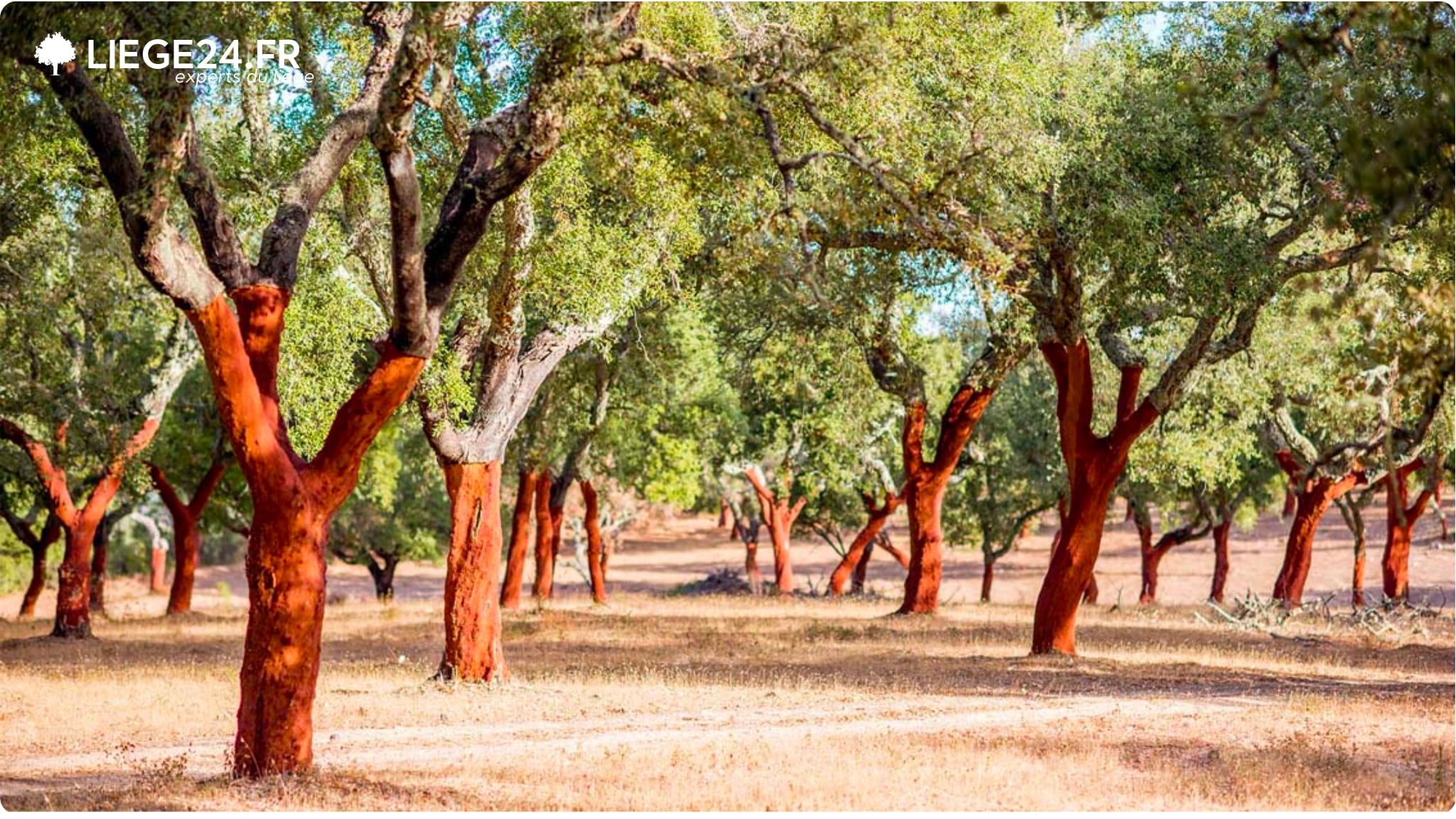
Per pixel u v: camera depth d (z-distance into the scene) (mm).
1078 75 21391
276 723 12398
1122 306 21234
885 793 11797
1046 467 42469
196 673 21828
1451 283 12203
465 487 20109
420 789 11938
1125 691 19547
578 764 13344
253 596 12422
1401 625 30391
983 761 13391
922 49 17531
